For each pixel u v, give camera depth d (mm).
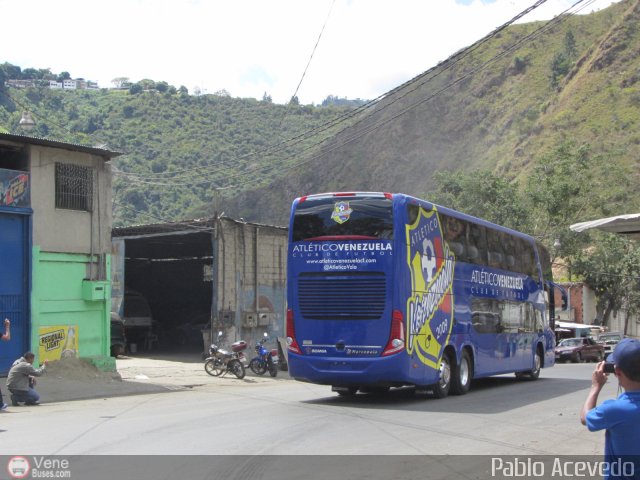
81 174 18891
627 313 59531
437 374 15156
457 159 102562
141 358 28938
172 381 20188
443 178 54219
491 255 18719
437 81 114062
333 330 14156
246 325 27406
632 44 101000
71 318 18531
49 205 18031
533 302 22109
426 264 14836
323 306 14281
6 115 53969
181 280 36562
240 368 21766
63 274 18375
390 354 13703
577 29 122688
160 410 13219
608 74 99312
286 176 71438
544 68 113750
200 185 52375
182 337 35906
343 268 14156
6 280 16953
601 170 58375
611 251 53688
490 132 104875
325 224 14469
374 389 17453
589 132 89938
